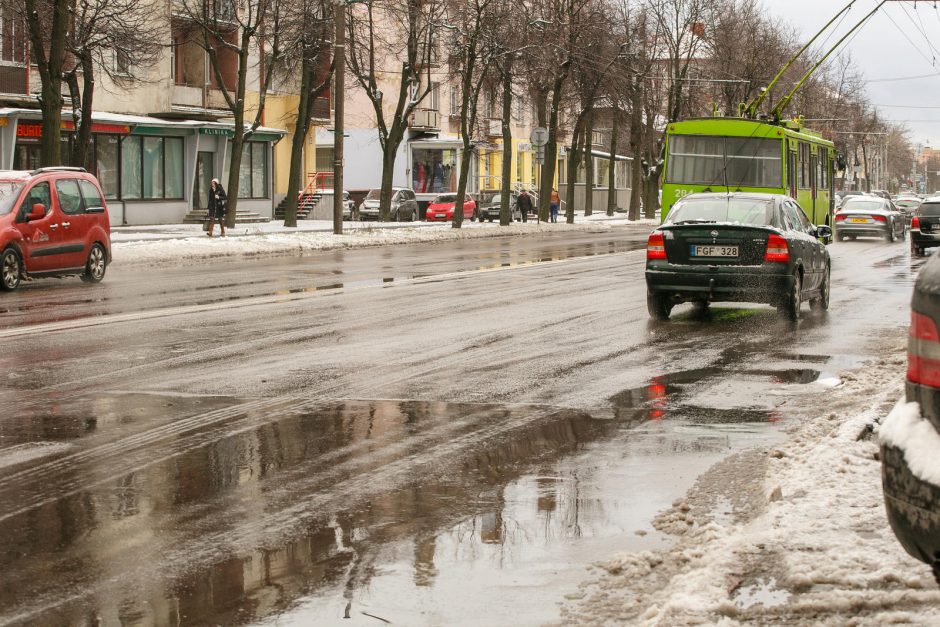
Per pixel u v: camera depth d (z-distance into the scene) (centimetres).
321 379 1092
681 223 1602
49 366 1155
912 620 468
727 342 1391
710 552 567
